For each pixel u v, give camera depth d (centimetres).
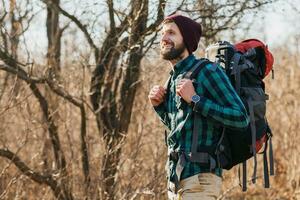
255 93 433
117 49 754
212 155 415
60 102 808
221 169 429
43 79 744
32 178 739
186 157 417
